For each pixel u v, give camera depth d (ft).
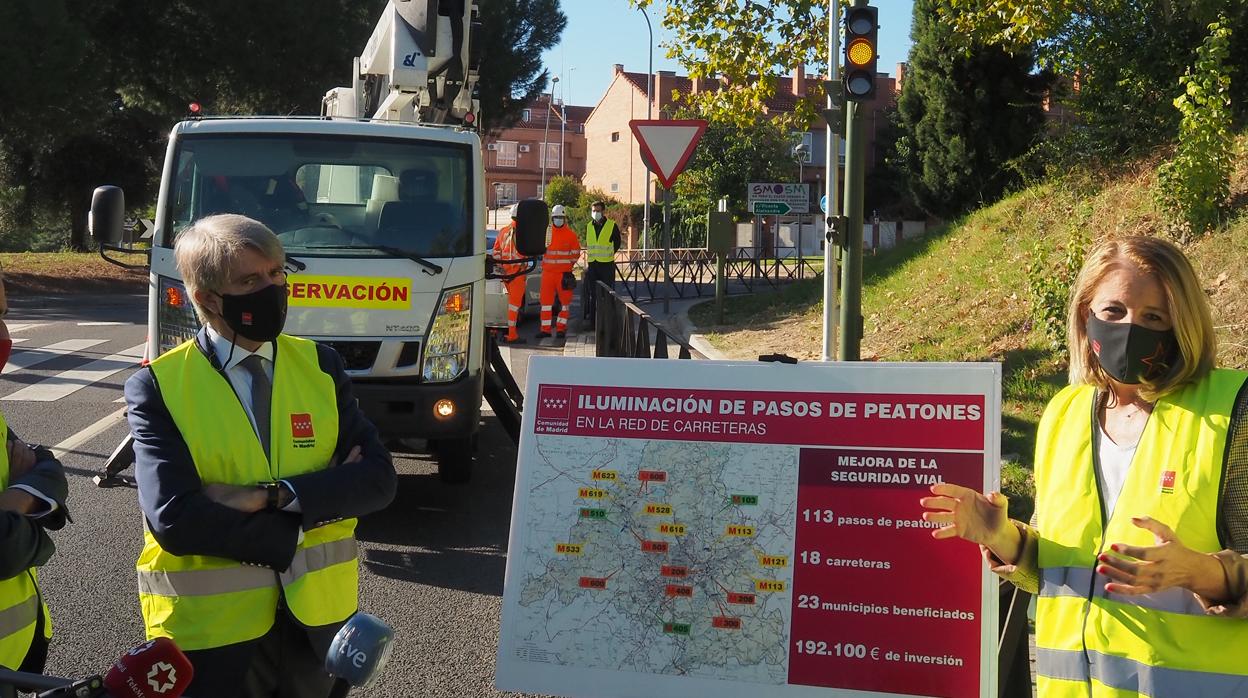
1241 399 8.41
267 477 9.98
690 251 87.25
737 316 60.03
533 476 11.30
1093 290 9.04
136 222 25.34
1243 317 28.71
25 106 83.05
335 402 10.58
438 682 16.29
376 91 33.60
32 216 136.26
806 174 188.44
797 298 62.08
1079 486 9.00
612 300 37.32
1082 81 48.08
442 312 24.23
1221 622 8.32
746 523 10.82
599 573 11.01
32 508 9.41
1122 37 45.52
